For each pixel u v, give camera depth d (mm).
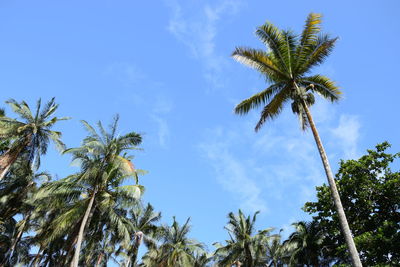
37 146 26312
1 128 23938
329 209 23344
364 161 23203
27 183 30969
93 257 35875
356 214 22594
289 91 15891
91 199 20203
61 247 27047
